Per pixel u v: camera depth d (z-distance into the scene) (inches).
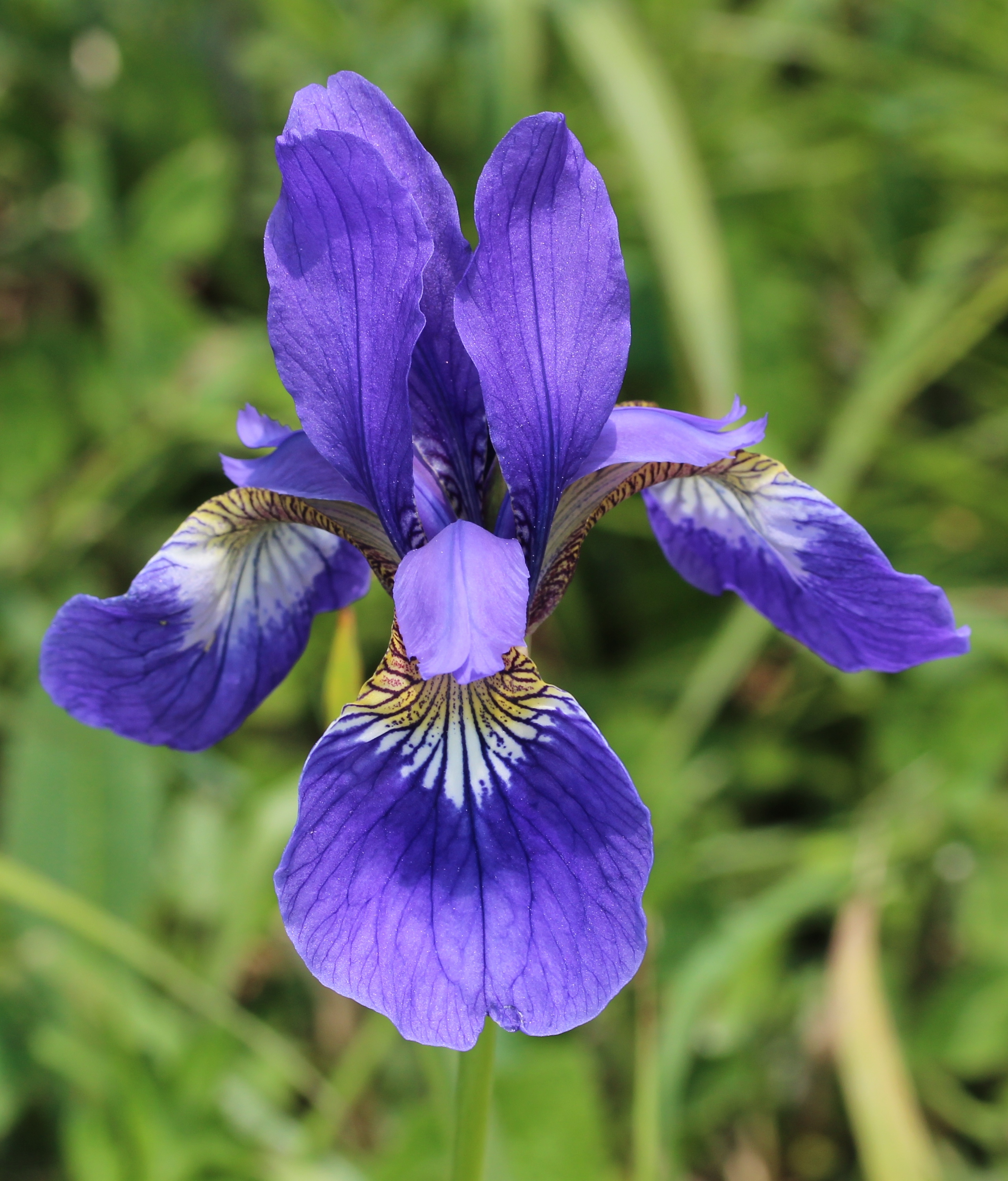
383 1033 10.6
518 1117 10.1
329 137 7.0
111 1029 10.4
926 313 13.8
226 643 8.3
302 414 7.3
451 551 7.1
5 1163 11.0
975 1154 11.4
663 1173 9.7
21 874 9.5
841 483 12.9
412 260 7.1
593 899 6.7
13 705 11.9
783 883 11.4
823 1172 11.6
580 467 7.5
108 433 14.3
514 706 7.2
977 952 11.4
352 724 7.1
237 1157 10.1
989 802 12.0
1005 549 13.9
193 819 12.4
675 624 14.2
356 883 6.7
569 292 7.3
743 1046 11.5
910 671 13.1
